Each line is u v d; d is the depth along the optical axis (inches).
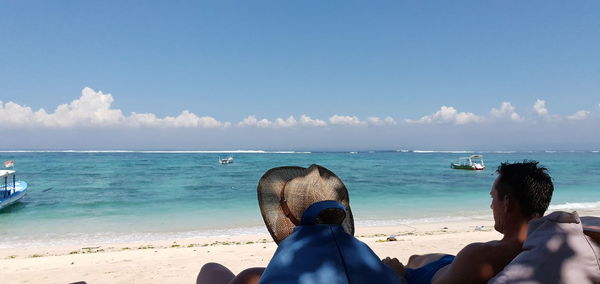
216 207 912.3
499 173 93.1
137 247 474.3
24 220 747.4
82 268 331.9
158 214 813.9
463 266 89.4
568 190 1317.7
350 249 67.2
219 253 393.4
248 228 633.6
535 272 76.0
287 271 63.6
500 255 87.8
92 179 1850.4
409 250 374.3
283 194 80.4
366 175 2167.8
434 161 4864.7
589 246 75.3
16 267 340.8
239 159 5457.7
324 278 62.1
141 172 2417.6
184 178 1913.1
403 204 950.4
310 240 67.0
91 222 717.3
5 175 990.4
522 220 88.0
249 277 80.7
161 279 294.5
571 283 73.8
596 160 5393.7
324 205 70.2
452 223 653.3
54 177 1961.1
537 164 90.6
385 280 66.5
